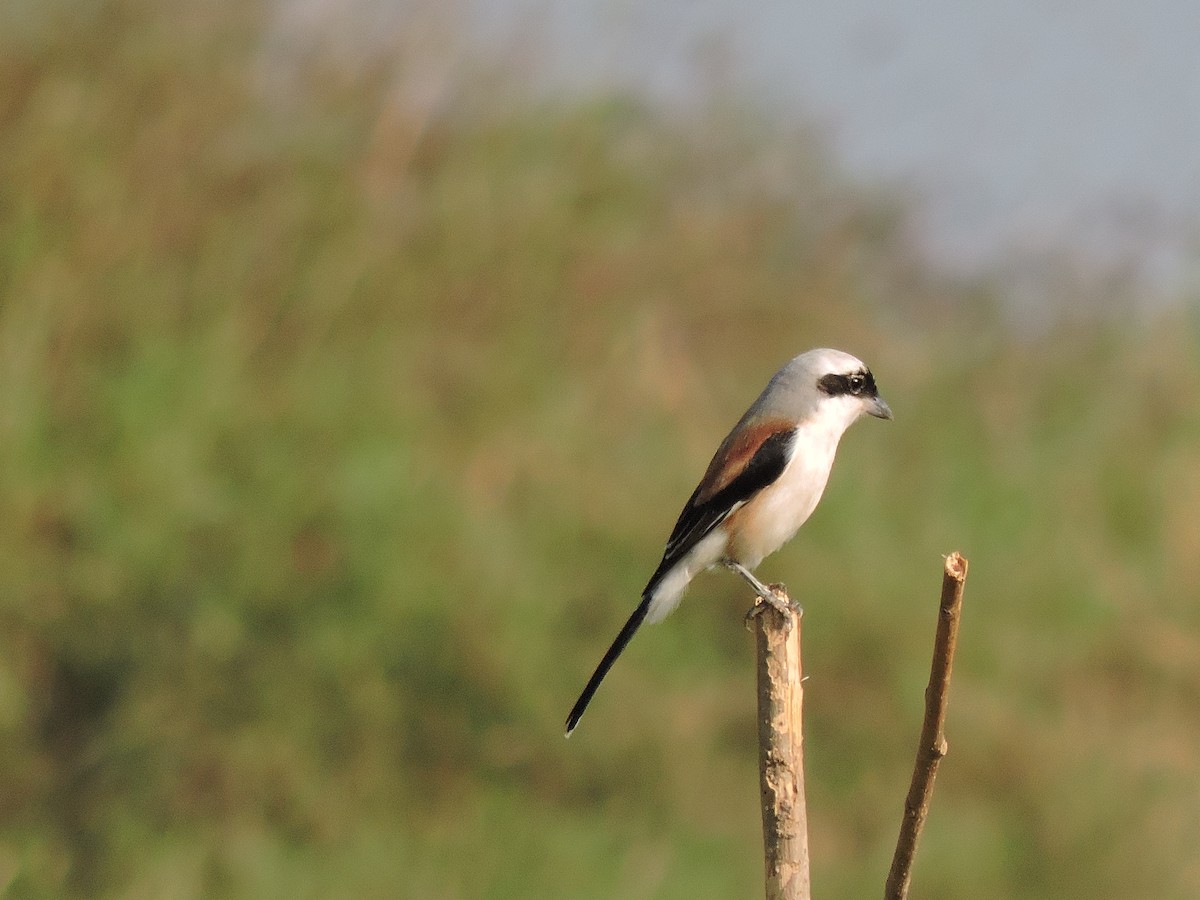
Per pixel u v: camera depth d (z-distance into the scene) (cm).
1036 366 1689
